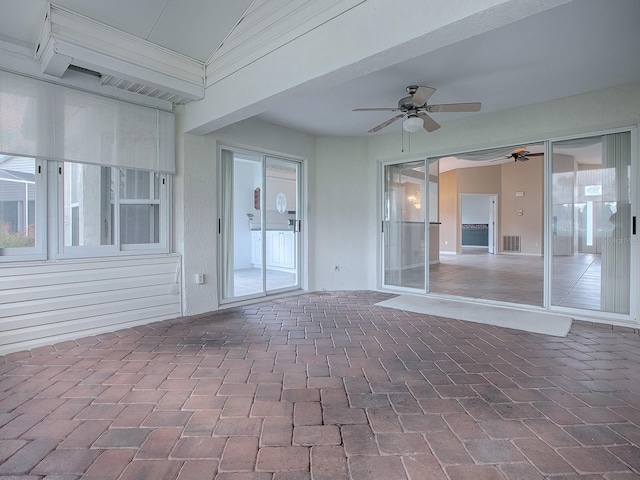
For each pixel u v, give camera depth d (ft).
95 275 10.87
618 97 11.57
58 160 10.04
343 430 5.88
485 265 28.35
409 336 10.74
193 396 7.00
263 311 13.79
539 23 7.99
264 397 6.97
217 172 14.08
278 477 4.80
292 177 20.35
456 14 6.09
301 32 8.51
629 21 7.91
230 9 9.48
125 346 9.78
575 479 4.75
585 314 12.84
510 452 5.31
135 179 12.05
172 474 4.84
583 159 13.01
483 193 38.58
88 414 6.32
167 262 12.56
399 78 10.91
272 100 9.69
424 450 5.36
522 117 13.44
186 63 11.14
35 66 9.57
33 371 8.13
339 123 15.61
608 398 6.93
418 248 17.47
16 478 4.75
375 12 7.16
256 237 23.48
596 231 12.77
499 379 7.77
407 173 17.70
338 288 18.20
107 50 9.36
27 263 9.61
